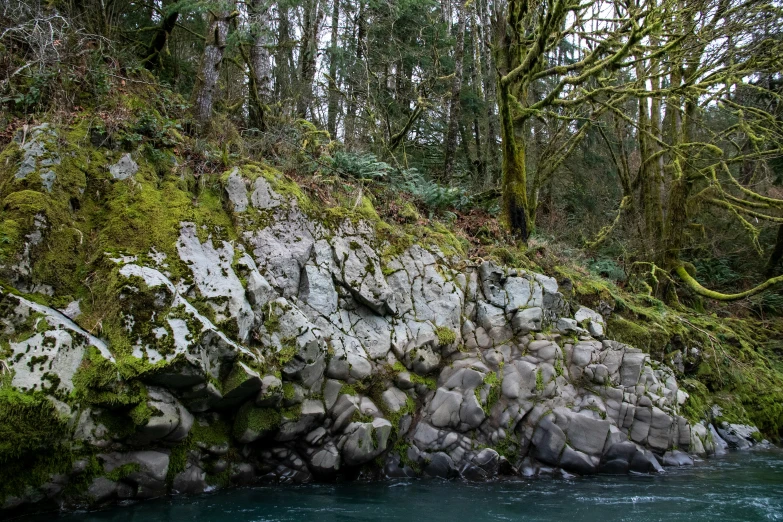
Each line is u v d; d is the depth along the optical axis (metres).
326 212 7.39
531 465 7.09
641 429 7.66
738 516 5.35
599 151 18.66
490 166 16.86
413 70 18.09
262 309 6.14
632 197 15.95
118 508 4.65
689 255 18.23
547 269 9.71
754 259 17.94
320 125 14.29
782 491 6.33
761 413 10.65
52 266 5.11
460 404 7.06
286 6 10.14
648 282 14.13
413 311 7.62
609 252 15.76
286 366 5.96
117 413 4.79
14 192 5.23
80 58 7.02
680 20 9.69
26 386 4.27
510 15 10.70
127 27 11.23
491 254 9.32
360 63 14.71
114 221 5.66
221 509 4.85
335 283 7.07
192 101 8.53
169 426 4.95
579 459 7.07
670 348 10.33
